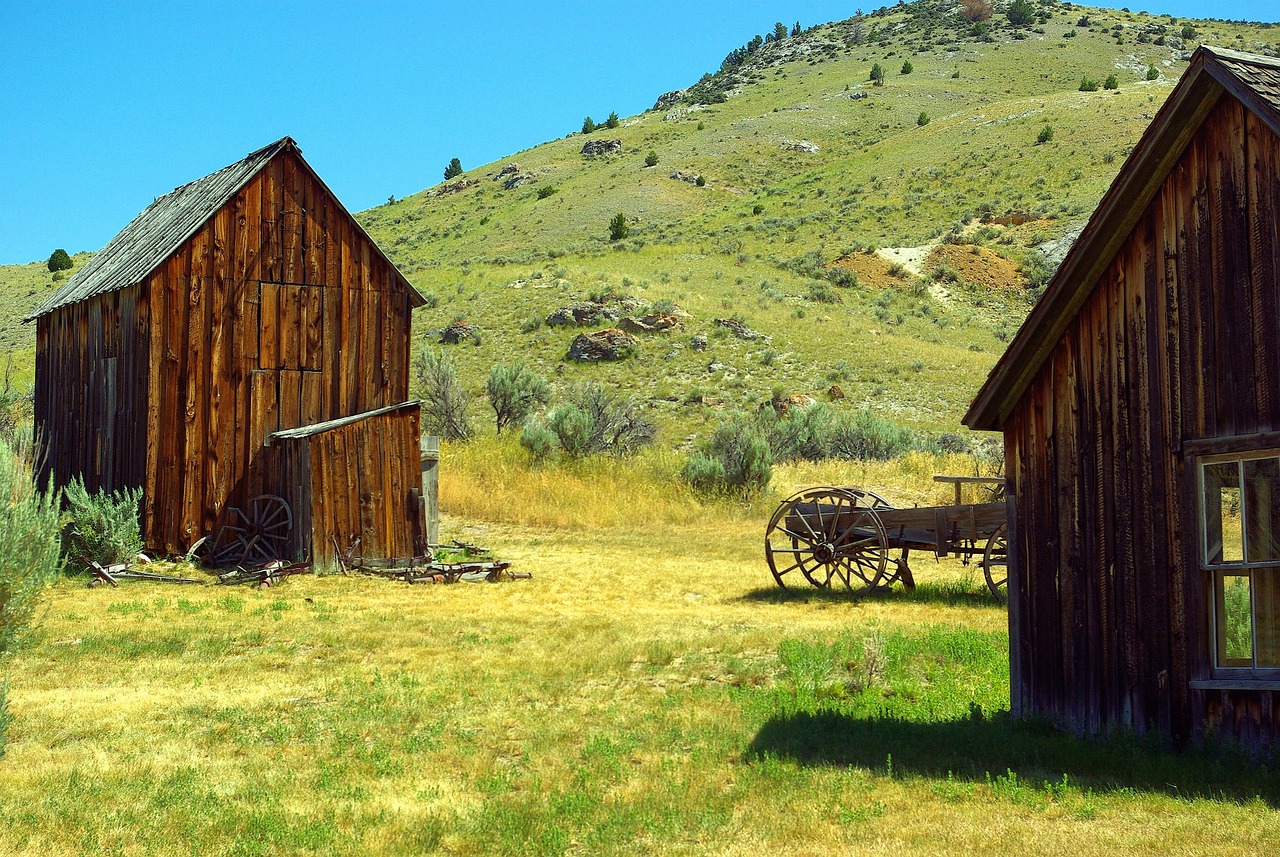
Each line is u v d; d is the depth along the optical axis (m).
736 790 8.20
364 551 20.28
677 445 45.59
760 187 126.88
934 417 52.00
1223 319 8.77
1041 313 9.93
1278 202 8.40
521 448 33.88
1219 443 8.66
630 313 62.72
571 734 9.96
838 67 197.75
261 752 9.49
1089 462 9.79
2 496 10.13
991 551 17.42
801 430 41.47
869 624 15.14
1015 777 8.17
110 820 7.61
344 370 22.47
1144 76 172.62
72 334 23.66
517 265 85.00
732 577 20.41
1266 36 199.88
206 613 15.91
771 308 70.25
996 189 103.06
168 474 20.53
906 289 81.50
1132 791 7.79
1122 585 9.42
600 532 26.86
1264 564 8.33
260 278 21.61
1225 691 8.57
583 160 156.88
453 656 13.37
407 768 9.03
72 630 14.49
